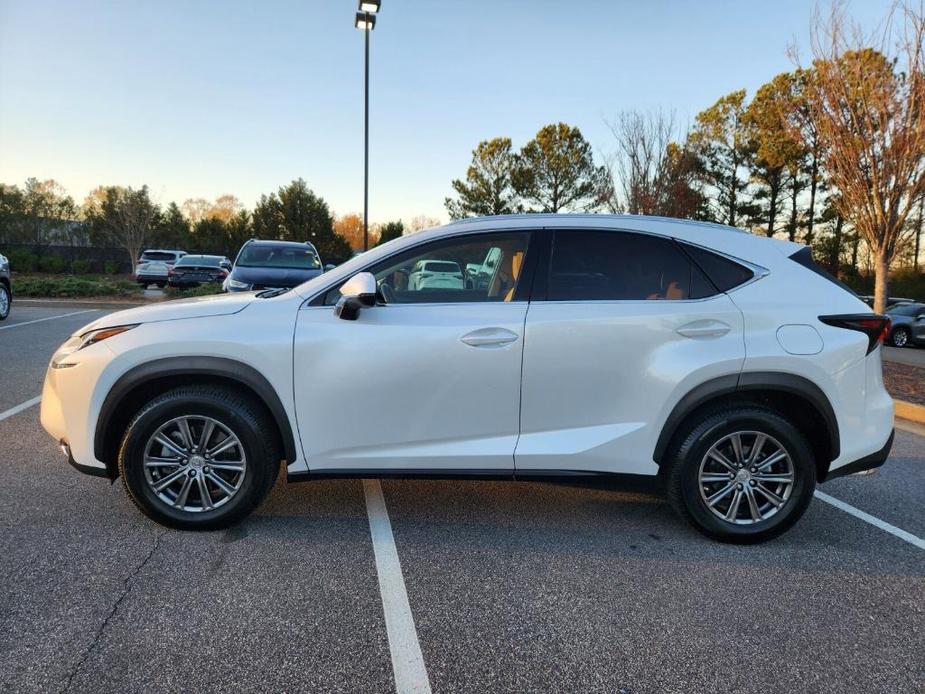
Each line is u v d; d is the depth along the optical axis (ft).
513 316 10.67
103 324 10.96
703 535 11.25
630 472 10.85
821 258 120.16
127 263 122.83
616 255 11.08
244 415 10.48
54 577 9.22
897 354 56.24
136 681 7.08
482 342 10.52
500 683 7.30
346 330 10.56
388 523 11.54
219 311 10.86
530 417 10.71
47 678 7.07
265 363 10.43
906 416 21.42
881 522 12.30
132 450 10.44
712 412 10.83
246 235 132.46
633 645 8.10
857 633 8.50
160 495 10.73
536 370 10.58
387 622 8.43
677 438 10.87
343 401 10.57
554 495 13.17
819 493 13.88
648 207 59.06
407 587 9.34
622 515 12.25
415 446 10.75
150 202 128.06
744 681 7.46
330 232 133.90
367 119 60.23
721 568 10.21
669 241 11.12
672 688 7.30
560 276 10.98
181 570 9.56
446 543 10.82
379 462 10.77
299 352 10.46
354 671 7.41
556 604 9.01
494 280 11.11
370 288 10.03
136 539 10.49
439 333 10.53
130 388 10.36
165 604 8.63
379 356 10.50
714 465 11.03
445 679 7.34
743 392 11.03
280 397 10.50
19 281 54.60
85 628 8.02
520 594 9.25
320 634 8.10
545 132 123.44
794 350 10.59
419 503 12.53
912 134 25.67
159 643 7.78
